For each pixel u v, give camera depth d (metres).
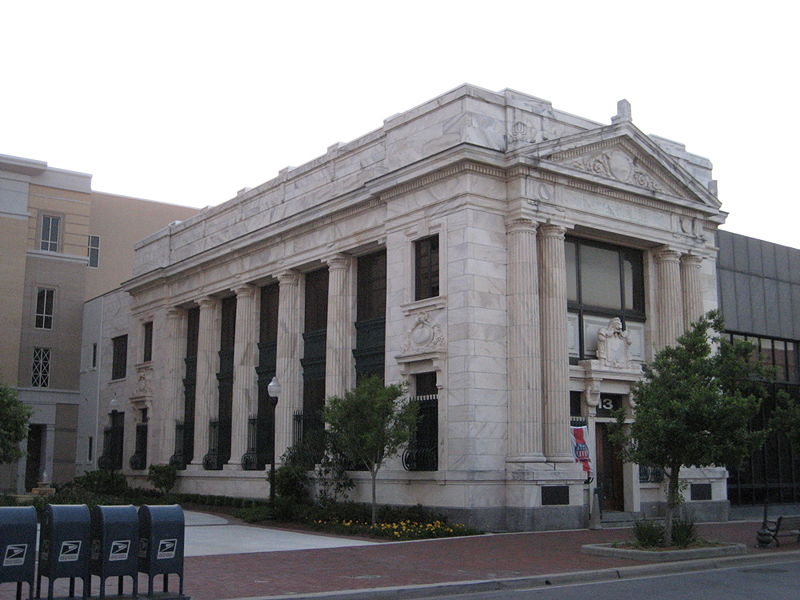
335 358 32.56
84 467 53.09
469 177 27.34
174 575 16.23
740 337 37.34
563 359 27.83
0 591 14.26
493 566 17.77
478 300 26.89
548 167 28.19
